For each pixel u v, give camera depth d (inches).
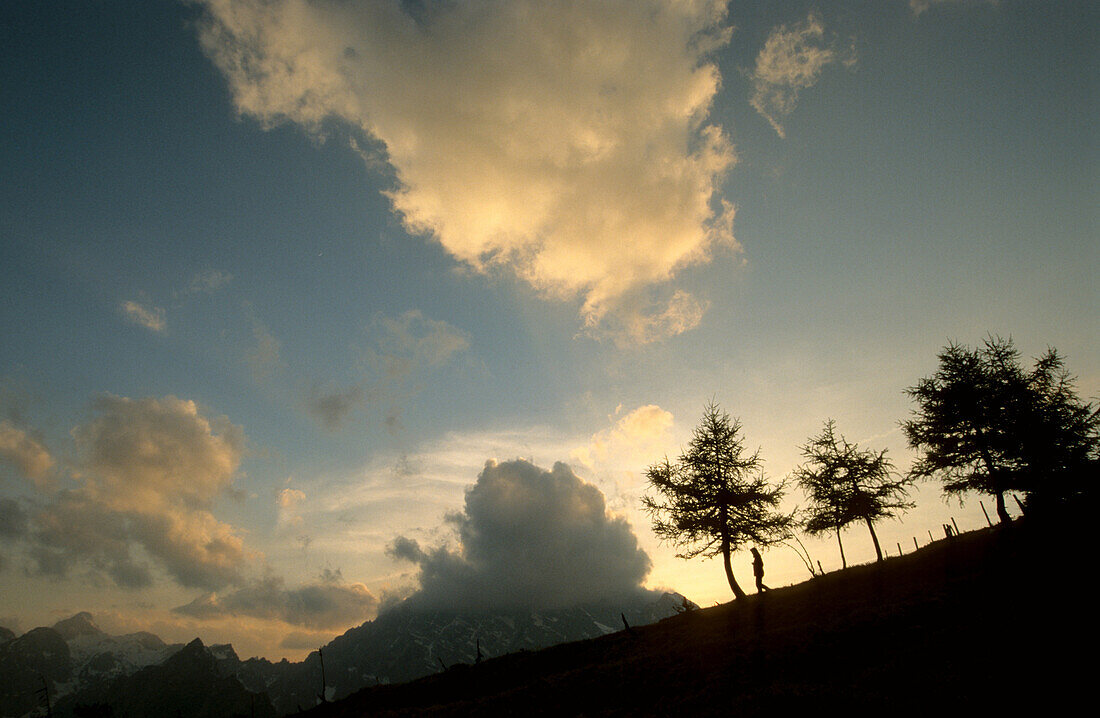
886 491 1476.4
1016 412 1226.6
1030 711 472.7
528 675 1314.0
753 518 1411.2
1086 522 852.0
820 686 652.1
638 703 812.6
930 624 778.8
